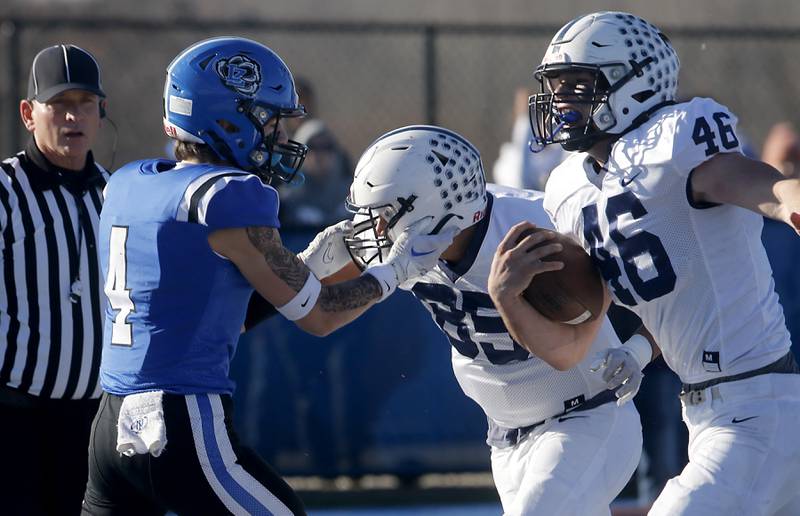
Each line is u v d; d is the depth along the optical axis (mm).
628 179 12930
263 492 12859
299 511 13094
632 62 13234
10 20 27219
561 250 13352
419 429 25828
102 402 13344
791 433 12789
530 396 14703
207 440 12680
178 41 39281
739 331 12883
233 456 12844
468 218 14195
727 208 12766
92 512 13555
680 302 12977
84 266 16328
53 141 16141
